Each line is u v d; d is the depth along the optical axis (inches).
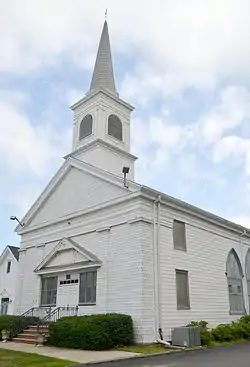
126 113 1056.2
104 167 920.9
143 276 619.2
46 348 564.7
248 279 937.5
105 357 459.8
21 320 717.3
